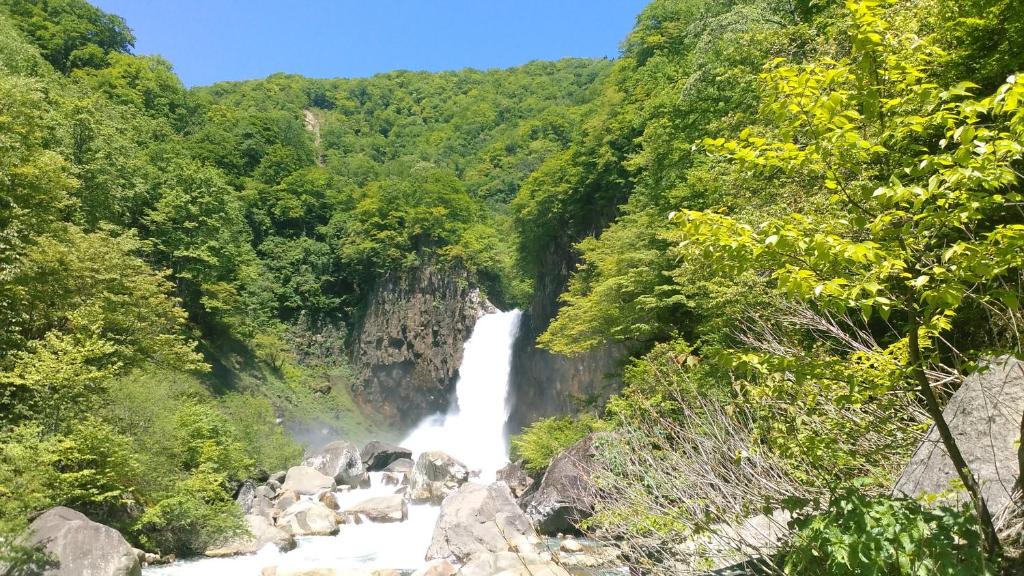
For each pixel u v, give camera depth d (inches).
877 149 159.2
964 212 143.2
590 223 1850.4
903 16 367.2
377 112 5541.3
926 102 158.1
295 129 3823.8
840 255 145.3
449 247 2426.2
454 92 5856.3
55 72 1987.0
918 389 190.5
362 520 944.3
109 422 724.7
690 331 848.3
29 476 535.5
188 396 1196.5
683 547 204.7
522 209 2028.8
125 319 931.3
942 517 139.3
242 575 642.2
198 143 2847.0
